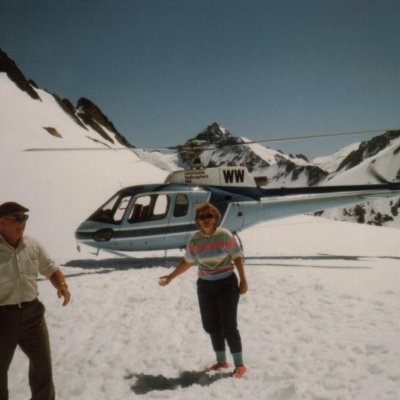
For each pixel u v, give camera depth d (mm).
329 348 4395
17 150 33031
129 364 4375
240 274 3900
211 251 3840
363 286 7656
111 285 8242
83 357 4664
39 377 3209
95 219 10695
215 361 4344
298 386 3439
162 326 5633
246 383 3678
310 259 11594
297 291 7125
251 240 16859
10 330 3020
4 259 3041
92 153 44281
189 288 7719
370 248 14352
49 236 17312
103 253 13578
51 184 27156
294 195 11688
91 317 6195
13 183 24953
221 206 10781
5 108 50344
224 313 3844
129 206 10523
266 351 4469
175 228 10594
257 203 11258
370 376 3580
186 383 3873
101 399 3643
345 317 5527
